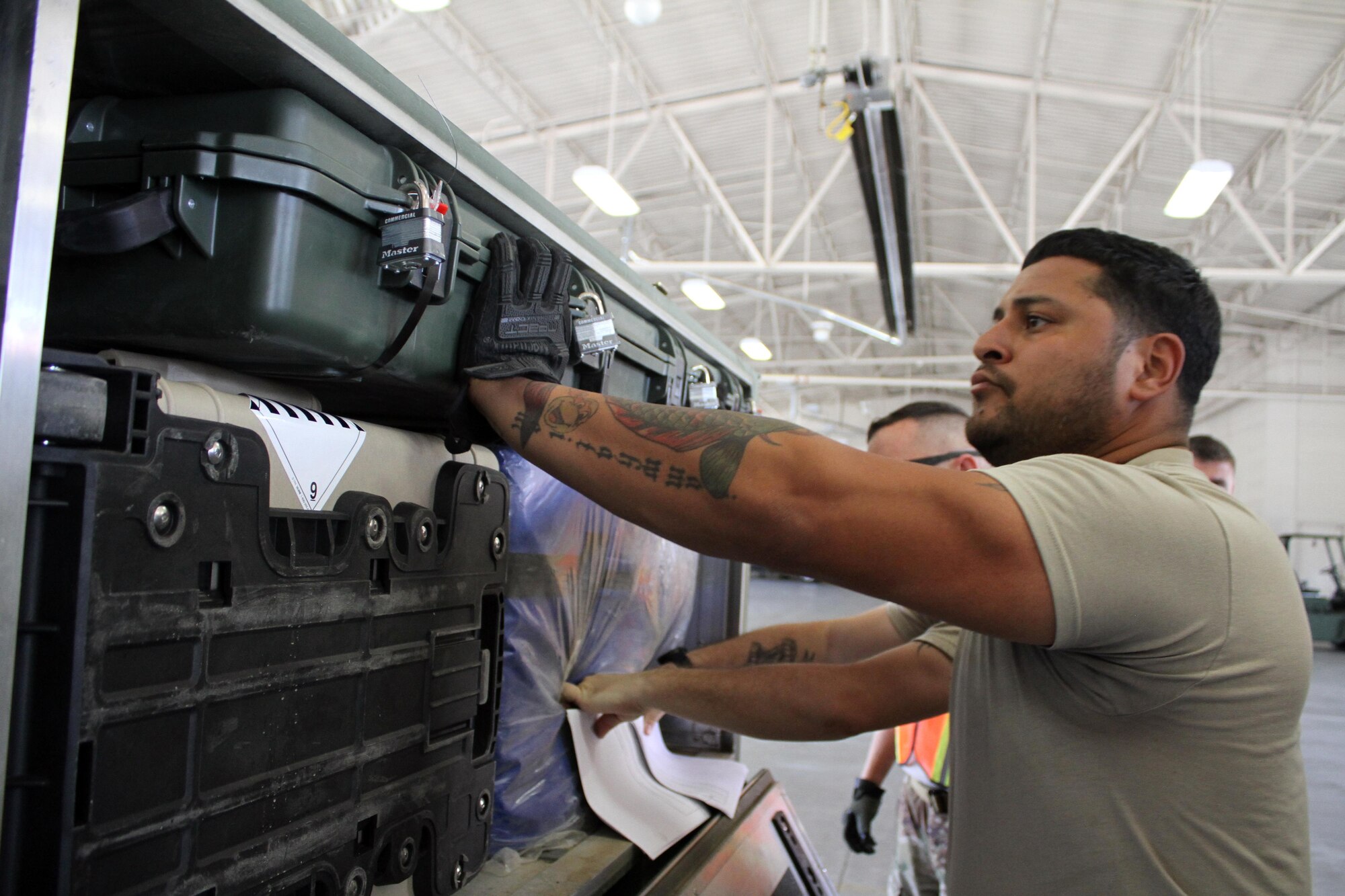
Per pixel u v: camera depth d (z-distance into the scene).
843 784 4.13
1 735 0.36
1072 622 0.54
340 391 0.72
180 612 0.44
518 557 0.86
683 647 1.31
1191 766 0.60
